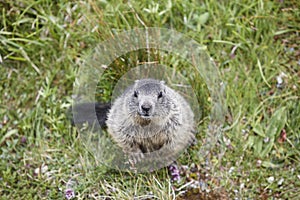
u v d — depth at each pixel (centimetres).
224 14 595
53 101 560
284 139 533
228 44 585
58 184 506
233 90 556
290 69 571
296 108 543
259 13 590
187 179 514
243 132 537
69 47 584
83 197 497
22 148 534
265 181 508
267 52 577
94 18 581
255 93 555
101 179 510
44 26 591
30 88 570
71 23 593
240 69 571
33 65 578
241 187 503
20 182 508
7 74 577
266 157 524
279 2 603
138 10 583
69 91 569
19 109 560
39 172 515
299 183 503
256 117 545
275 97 552
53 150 530
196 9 600
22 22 589
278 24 595
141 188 502
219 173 514
